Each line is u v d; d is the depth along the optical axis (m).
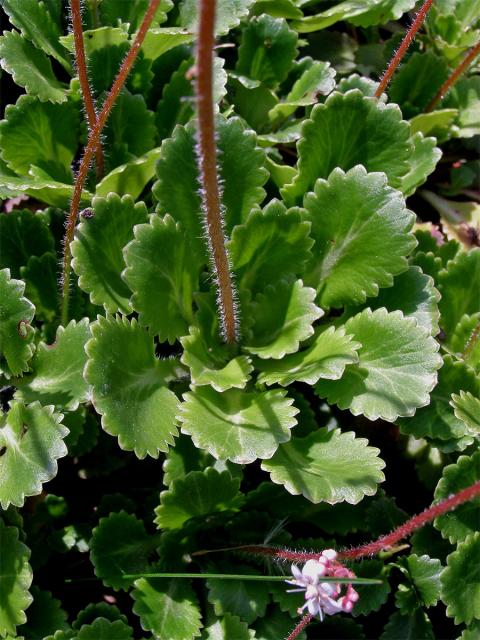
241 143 0.16
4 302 0.15
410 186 0.18
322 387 0.15
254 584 0.15
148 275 0.15
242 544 0.16
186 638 0.14
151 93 0.20
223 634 0.14
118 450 0.17
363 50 0.23
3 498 0.13
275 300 0.16
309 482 0.13
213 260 0.15
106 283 0.15
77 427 0.15
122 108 0.18
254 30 0.20
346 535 0.17
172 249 0.15
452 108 0.23
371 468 0.14
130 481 0.17
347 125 0.16
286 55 0.20
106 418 0.13
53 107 0.18
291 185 0.17
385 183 0.16
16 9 0.18
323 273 0.17
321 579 0.11
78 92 0.18
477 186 0.23
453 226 0.22
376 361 0.15
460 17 0.23
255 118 0.21
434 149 0.18
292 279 0.17
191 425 0.14
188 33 0.18
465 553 0.14
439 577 0.14
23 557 0.14
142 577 0.14
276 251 0.16
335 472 0.14
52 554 0.16
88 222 0.15
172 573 0.14
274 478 0.13
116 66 0.18
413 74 0.21
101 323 0.14
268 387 0.17
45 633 0.14
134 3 0.19
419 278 0.16
